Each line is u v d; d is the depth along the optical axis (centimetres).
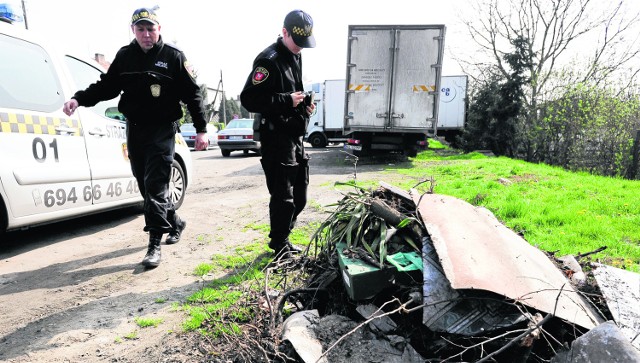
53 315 265
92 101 342
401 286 203
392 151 1285
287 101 309
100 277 329
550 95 1366
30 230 469
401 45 1116
